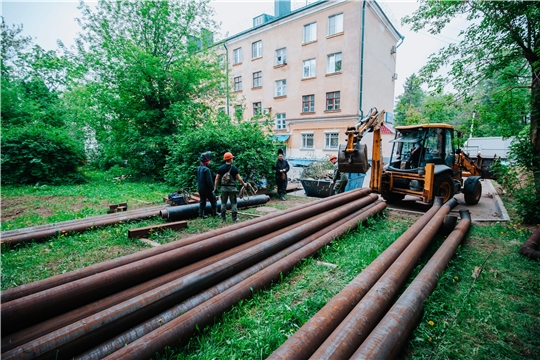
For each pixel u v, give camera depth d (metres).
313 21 20.73
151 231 5.43
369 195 7.79
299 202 9.09
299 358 1.80
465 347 2.37
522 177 6.59
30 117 16.45
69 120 18.42
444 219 5.44
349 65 19.42
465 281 3.50
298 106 22.17
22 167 12.67
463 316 2.76
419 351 2.30
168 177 12.04
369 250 4.36
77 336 2.06
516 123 6.82
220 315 2.67
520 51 6.33
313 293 3.26
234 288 2.98
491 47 6.57
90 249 4.76
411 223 6.41
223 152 10.05
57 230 5.33
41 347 1.91
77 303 2.46
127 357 1.95
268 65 23.56
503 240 5.02
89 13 14.22
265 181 10.38
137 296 2.54
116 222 6.11
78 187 12.33
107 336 2.21
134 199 9.39
